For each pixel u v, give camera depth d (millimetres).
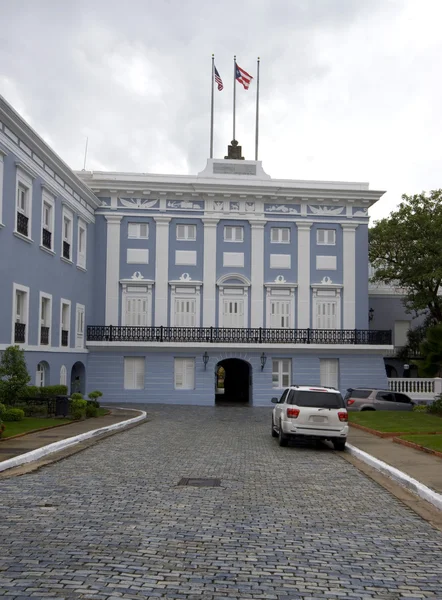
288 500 10398
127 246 38500
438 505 10164
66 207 32281
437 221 38812
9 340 24438
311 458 16016
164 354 37156
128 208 38531
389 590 6172
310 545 7676
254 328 38062
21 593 5668
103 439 18344
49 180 29406
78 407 23328
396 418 25703
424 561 7195
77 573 6262
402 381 37875
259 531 8250
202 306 38531
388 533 8445
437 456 15562
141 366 37250
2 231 23781
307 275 39125
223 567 6672
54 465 13305
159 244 38531
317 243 39562
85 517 8641
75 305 33938
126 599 5637
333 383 38188
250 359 37531
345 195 39281
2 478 11594
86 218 36125
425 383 37812
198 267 38750
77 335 34531
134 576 6250
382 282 46062
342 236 39656
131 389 36812
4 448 14773
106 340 36625
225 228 39156
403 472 13086
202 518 8852
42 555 6824
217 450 16688
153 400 36750
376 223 42719
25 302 26391
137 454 15359
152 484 11344
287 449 17703
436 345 28516
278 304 39000
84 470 12695
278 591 6031
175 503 9789
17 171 25219
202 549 7293
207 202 38875
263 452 16750
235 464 14234
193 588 6004
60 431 18984
